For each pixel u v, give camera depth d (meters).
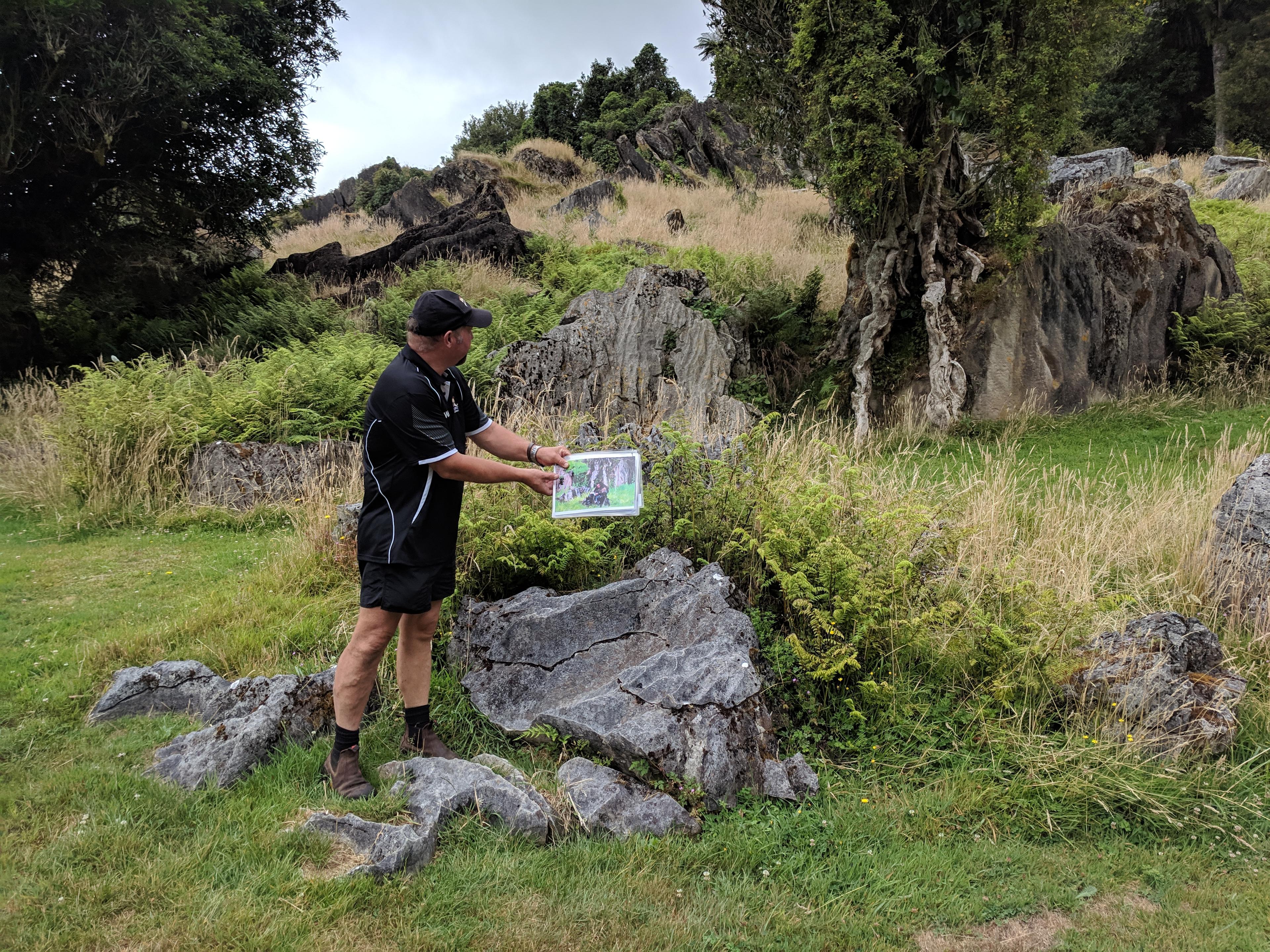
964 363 10.92
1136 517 6.27
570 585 4.61
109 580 5.83
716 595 4.07
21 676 4.26
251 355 12.58
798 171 12.16
